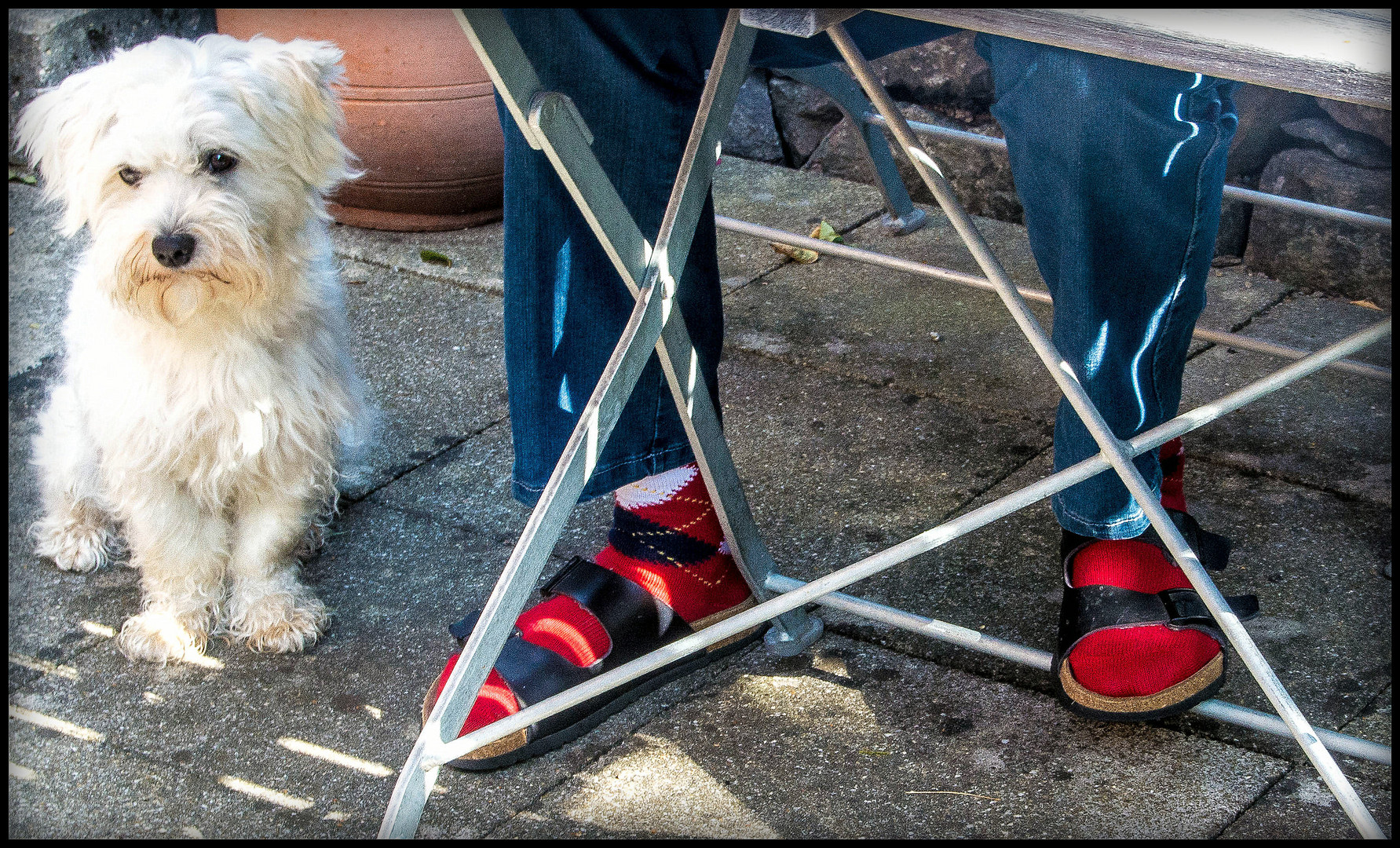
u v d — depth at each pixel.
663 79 1.78
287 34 3.54
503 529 2.59
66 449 2.47
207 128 2.05
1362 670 2.08
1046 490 1.64
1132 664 1.88
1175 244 1.72
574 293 1.85
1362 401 2.85
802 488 2.66
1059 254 1.81
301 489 2.34
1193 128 1.64
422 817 1.88
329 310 2.36
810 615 2.27
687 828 1.83
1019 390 2.97
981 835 1.80
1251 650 1.58
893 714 2.05
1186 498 2.56
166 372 2.16
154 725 2.10
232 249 2.04
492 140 3.70
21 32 4.09
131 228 2.03
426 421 2.96
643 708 2.10
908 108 3.95
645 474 2.01
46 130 2.20
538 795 1.92
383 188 3.74
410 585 2.44
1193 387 2.95
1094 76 1.59
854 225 3.79
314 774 1.98
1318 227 3.30
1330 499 2.54
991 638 1.96
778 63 1.93
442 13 3.48
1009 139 1.81
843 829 1.82
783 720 2.05
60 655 2.29
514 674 1.98
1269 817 1.81
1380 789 1.85
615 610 2.07
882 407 2.93
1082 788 1.88
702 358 2.01
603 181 1.60
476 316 3.41
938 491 2.62
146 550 2.30
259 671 2.23
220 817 1.90
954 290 3.41
